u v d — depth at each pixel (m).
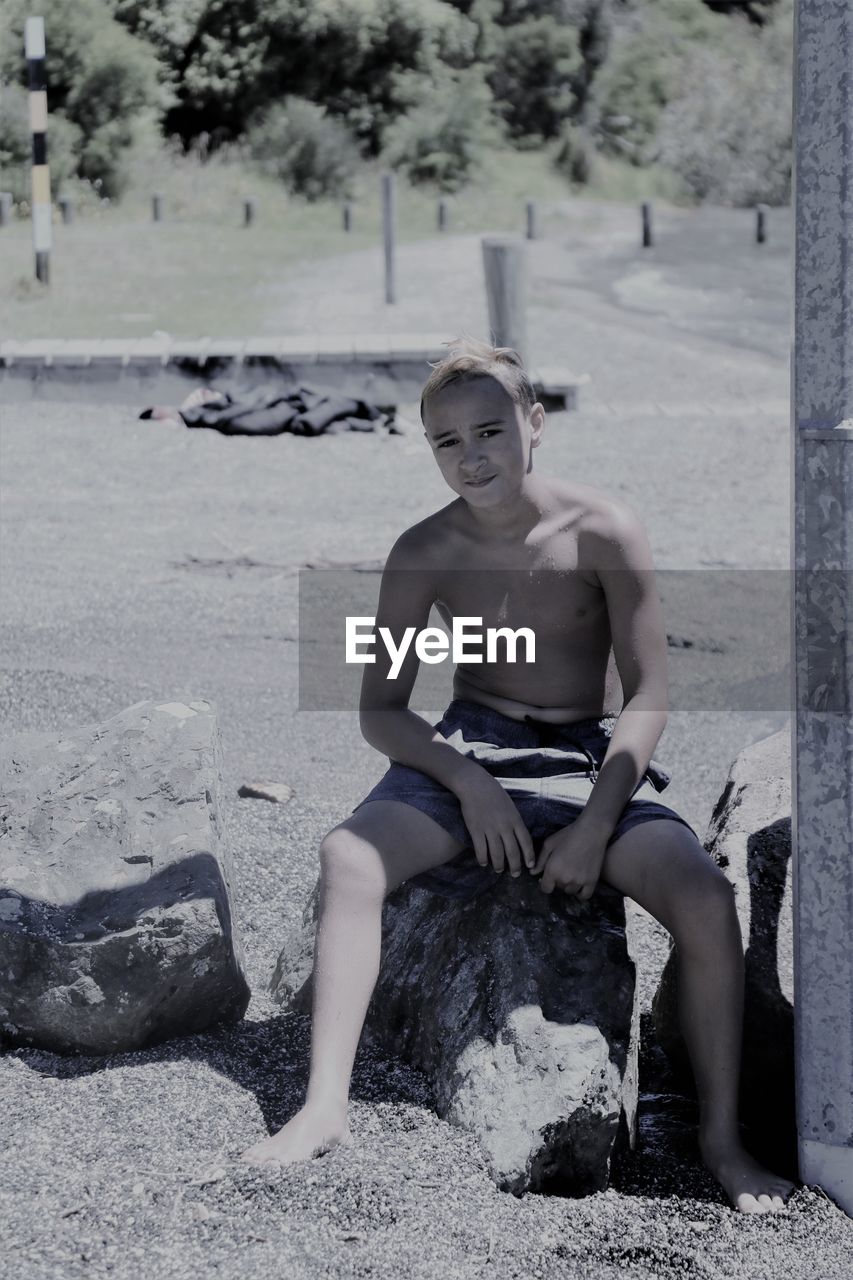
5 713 4.50
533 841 2.58
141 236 22.09
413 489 8.35
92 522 7.41
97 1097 2.41
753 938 2.58
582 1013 2.38
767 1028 2.50
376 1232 2.06
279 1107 2.39
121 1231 2.06
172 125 29.80
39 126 15.43
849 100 2.04
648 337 14.54
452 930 2.58
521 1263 2.04
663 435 9.74
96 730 3.04
